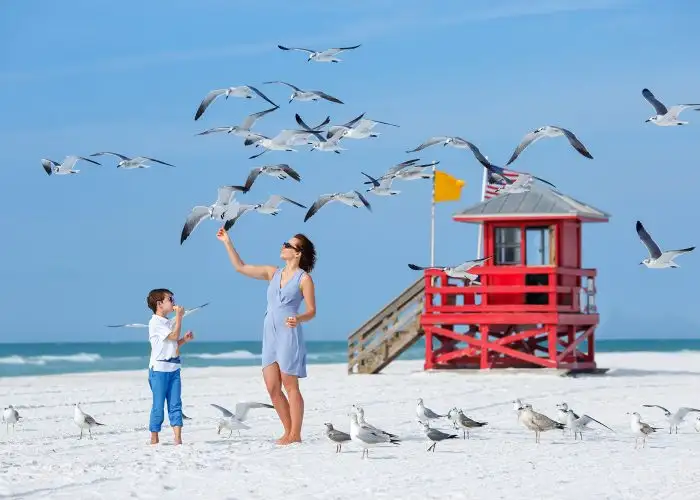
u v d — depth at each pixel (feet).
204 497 39.58
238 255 56.08
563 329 122.52
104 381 127.54
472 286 117.70
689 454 51.29
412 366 161.17
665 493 40.16
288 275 54.70
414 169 65.62
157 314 54.95
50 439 59.41
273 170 59.72
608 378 113.39
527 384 102.12
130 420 73.87
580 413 75.15
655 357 206.69
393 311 125.49
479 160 63.93
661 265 59.00
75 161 70.59
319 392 94.63
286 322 54.03
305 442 54.85
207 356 337.93
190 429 63.77
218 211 55.98
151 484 41.98
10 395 100.01
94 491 40.70
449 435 52.06
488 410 76.79
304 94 66.90
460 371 116.67
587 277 123.03
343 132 65.77
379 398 87.30
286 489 41.06
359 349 126.21
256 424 65.87
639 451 52.42
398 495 39.68
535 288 114.52
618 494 39.91
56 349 430.20
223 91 65.98
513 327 122.21
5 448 54.49
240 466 46.47
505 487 41.42
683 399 86.12
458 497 39.32
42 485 42.04
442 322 119.24
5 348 453.58
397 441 48.70
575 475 44.52
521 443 55.26
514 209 115.65
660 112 62.13
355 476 44.01
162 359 54.29
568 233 118.93
